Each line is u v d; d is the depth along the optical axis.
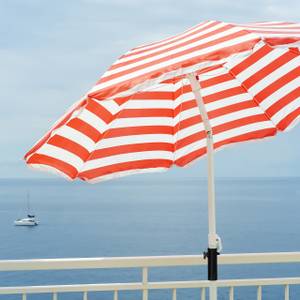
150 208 130.25
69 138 2.76
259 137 3.33
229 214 103.31
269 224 85.19
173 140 3.23
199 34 2.52
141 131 3.14
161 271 42.41
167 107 3.18
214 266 2.83
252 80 3.29
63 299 35.41
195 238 72.00
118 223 93.00
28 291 3.22
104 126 2.91
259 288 3.48
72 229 84.19
